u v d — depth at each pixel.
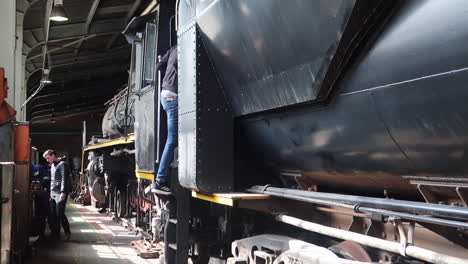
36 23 14.33
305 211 3.74
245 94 3.57
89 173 14.33
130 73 6.54
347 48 2.43
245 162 4.14
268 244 3.55
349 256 2.98
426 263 2.78
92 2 13.48
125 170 11.84
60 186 9.65
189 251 5.26
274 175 4.09
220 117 3.92
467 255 2.54
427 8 2.01
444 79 2.03
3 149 6.36
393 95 2.32
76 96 30.69
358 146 2.79
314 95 2.74
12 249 6.06
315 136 3.10
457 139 2.14
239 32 3.23
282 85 3.04
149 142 5.54
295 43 2.74
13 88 8.84
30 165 8.63
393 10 2.17
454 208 2.14
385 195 2.97
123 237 10.00
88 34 16.17
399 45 2.19
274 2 2.74
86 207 17.14
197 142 3.84
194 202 4.99
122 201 12.05
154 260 7.53
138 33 6.18
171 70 4.76
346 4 2.27
